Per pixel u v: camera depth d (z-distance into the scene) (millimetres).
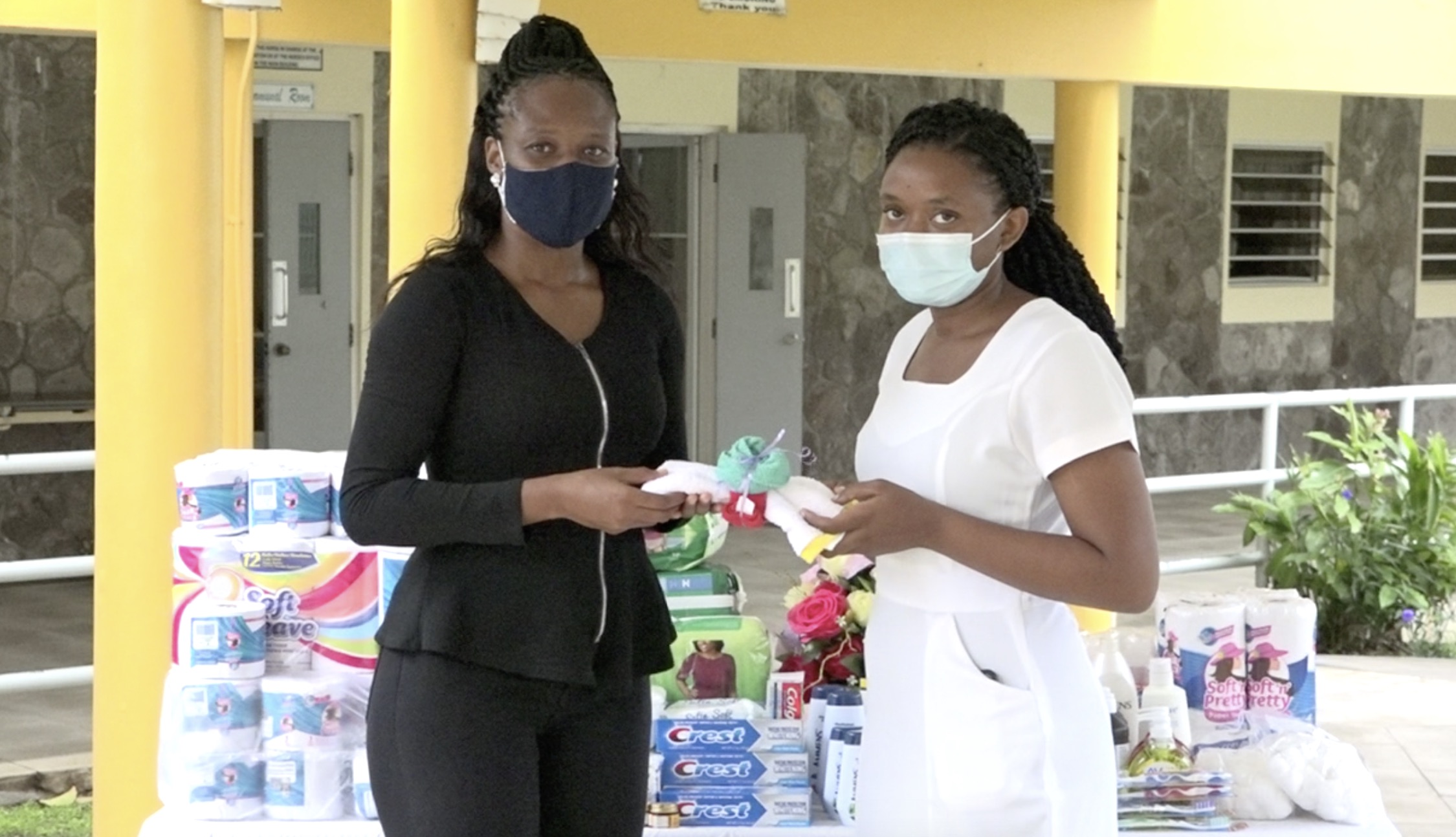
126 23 4695
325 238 10852
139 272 4734
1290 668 4086
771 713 3959
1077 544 2664
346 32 6258
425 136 5020
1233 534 12375
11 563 6359
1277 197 14391
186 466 3748
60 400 10047
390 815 2834
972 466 2730
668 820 3637
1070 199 7652
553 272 2846
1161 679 3902
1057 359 2689
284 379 10820
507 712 2770
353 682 3623
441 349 2723
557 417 2773
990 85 13023
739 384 12180
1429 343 15125
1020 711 2756
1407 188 14852
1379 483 8984
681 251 12281
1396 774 6629
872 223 12688
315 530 3699
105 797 4887
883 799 2883
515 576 2768
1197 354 14000
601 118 2750
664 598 3035
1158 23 7602
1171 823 3713
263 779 3566
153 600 4801
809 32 6848
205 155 4770
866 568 3963
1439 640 8898
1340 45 8047
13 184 9914
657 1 6551
